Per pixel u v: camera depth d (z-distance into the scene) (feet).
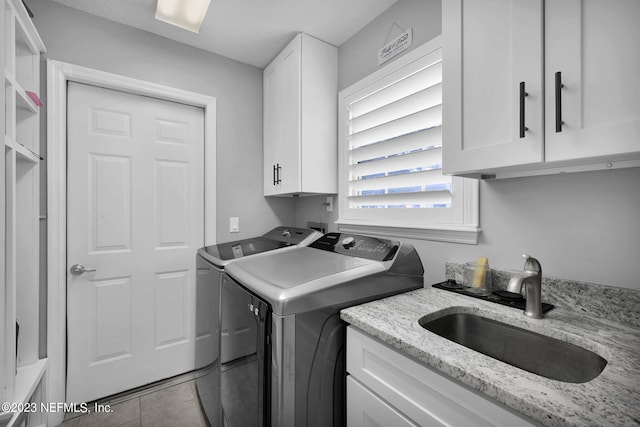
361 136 6.15
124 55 6.05
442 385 2.40
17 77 4.92
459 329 3.62
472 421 2.20
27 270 4.90
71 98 5.79
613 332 2.80
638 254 3.00
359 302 3.67
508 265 4.00
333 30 6.32
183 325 6.94
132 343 6.37
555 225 3.57
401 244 4.34
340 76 6.86
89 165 5.96
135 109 6.43
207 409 5.14
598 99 2.39
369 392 3.09
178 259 6.90
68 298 5.74
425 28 4.99
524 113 2.81
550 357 2.91
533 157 2.76
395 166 5.44
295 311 3.15
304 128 6.36
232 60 7.47
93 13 5.72
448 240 4.68
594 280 3.27
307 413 3.28
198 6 5.31
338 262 4.24
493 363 2.27
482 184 4.29
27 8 4.62
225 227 7.35
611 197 3.16
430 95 4.81
